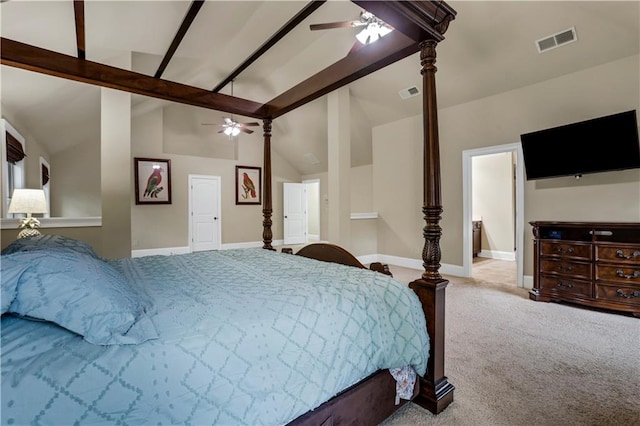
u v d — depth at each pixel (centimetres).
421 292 173
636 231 316
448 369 211
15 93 350
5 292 86
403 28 163
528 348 242
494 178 664
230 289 145
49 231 365
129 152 414
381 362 143
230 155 787
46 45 295
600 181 359
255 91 580
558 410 169
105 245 399
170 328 102
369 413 145
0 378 74
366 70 223
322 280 162
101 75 245
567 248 342
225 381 98
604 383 194
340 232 510
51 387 76
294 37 409
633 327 281
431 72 173
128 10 280
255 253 266
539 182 405
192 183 709
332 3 343
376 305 147
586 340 255
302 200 880
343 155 516
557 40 347
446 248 512
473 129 470
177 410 89
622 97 341
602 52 341
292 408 110
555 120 389
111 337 91
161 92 271
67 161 585
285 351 113
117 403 82
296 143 780
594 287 324
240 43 394
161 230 669
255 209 799
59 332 91
